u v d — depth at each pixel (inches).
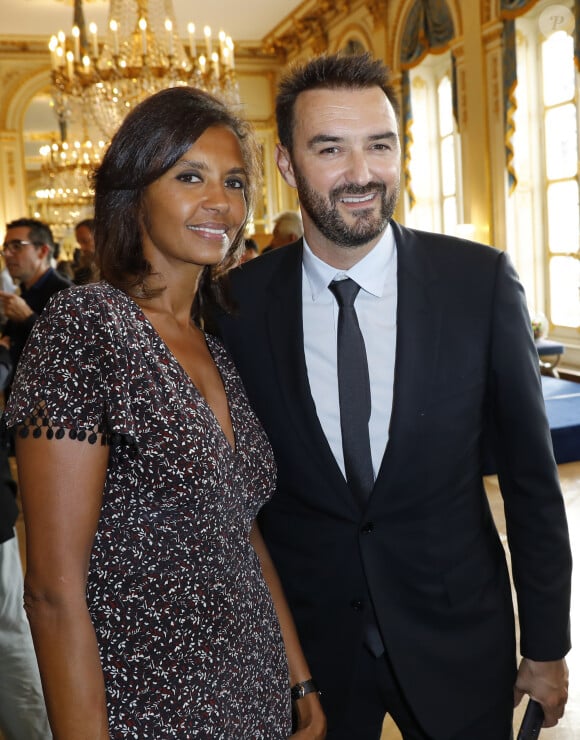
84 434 42.3
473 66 319.9
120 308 45.8
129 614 44.2
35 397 41.8
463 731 61.4
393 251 64.1
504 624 64.2
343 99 58.7
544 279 318.3
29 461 41.8
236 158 50.5
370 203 59.4
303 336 63.7
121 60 241.3
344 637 63.5
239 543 48.4
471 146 328.5
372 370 62.0
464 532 63.1
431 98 374.6
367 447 61.2
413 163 376.5
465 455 62.0
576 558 146.3
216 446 46.3
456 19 328.5
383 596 61.1
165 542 44.7
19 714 86.6
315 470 61.8
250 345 64.7
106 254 49.4
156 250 50.2
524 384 60.4
